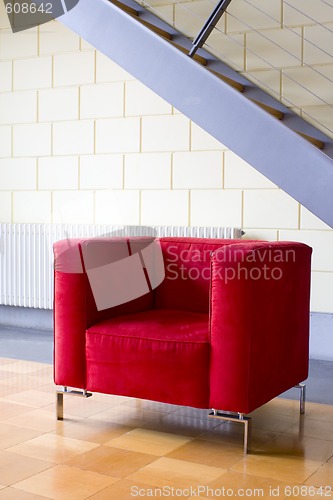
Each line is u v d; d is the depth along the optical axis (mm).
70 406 3145
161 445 2625
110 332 2775
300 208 4277
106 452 2533
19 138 5188
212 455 2520
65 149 5012
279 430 2834
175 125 4625
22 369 3832
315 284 4246
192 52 3705
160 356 2662
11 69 5188
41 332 4977
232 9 4445
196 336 2629
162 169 4684
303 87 4281
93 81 4883
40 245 4965
